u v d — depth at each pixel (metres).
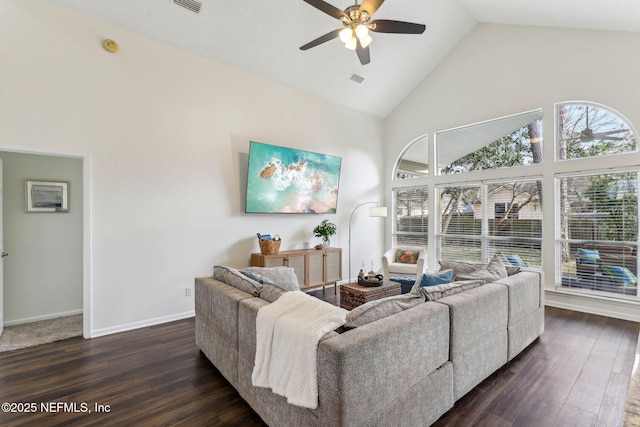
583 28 4.08
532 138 4.68
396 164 6.47
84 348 2.98
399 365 1.62
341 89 5.36
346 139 5.83
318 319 1.62
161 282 3.73
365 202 6.21
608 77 3.93
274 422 1.74
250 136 4.50
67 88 3.14
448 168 5.66
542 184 4.51
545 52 4.44
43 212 3.81
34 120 2.98
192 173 3.97
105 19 3.33
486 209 5.17
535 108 4.53
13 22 2.89
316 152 5.27
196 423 1.90
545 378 2.41
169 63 3.78
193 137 3.98
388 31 2.98
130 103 3.51
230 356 2.22
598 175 4.07
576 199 4.26
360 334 1.51
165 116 3.76
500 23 4.85
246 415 1.97
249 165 4.32
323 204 5.32
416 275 5.01
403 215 6.39
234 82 4.34
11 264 3.60
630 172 3.84
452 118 5.48
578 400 2.12
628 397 0.88
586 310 4.07
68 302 3.98
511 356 2.64
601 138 4.06
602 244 4.05
